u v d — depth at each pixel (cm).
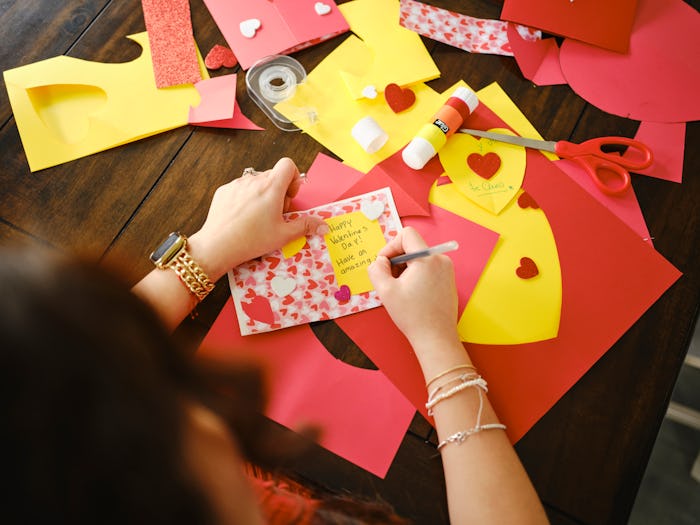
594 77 80
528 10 82
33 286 24
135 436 24
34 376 23
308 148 76
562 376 68
